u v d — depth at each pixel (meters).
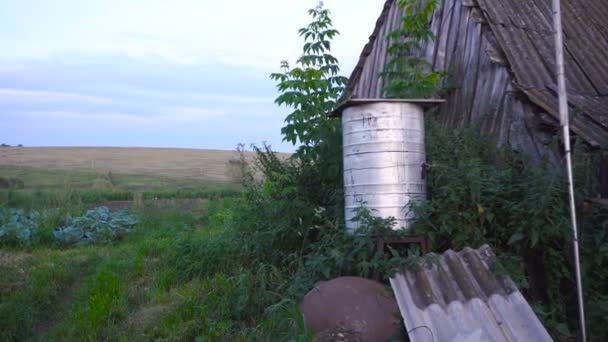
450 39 8.99
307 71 8.10
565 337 5.11
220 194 21.94
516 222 5.64
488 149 7.03
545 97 7.23
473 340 4.27
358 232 5.62
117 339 5.66
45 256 10.12
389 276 5.02
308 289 5.61
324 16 8.37
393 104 5.72
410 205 5.65
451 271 5.03
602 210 5.89
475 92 8.27
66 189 15.64
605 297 5.53
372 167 5.69
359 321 4.66
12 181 21.95
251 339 5.24
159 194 21.61
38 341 6.03
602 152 6.31
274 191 7.75
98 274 7.94
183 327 5.64
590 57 8.80
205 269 7.70
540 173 5.76
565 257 5.74
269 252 7.29
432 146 6.41
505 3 8.81
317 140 7.73
